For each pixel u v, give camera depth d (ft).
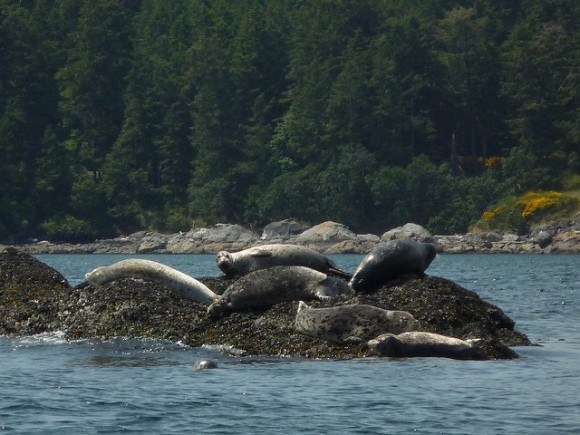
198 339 193.57
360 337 183.73
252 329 192.03
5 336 205.26
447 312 193.88
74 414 138.41
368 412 139.64
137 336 197.88
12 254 237.86
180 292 212.02
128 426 132.57
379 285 207.92
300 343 185.06
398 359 178.81
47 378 163.12
